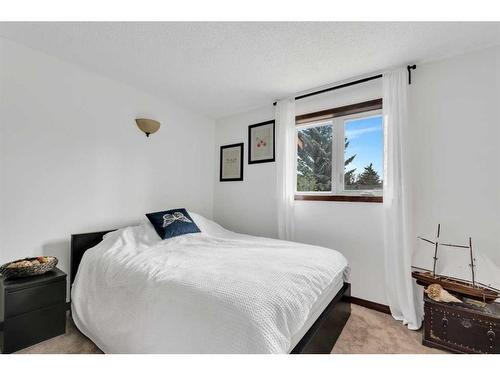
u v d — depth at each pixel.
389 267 2.14
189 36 1.78
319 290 1.42
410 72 2.12
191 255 1.81
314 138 2.83
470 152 1.89
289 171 2.78
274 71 2.29
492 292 1.61
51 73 2.07
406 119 2.05
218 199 3.65
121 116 2.57
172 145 3.11
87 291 1.80
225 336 1.02
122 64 2.20
